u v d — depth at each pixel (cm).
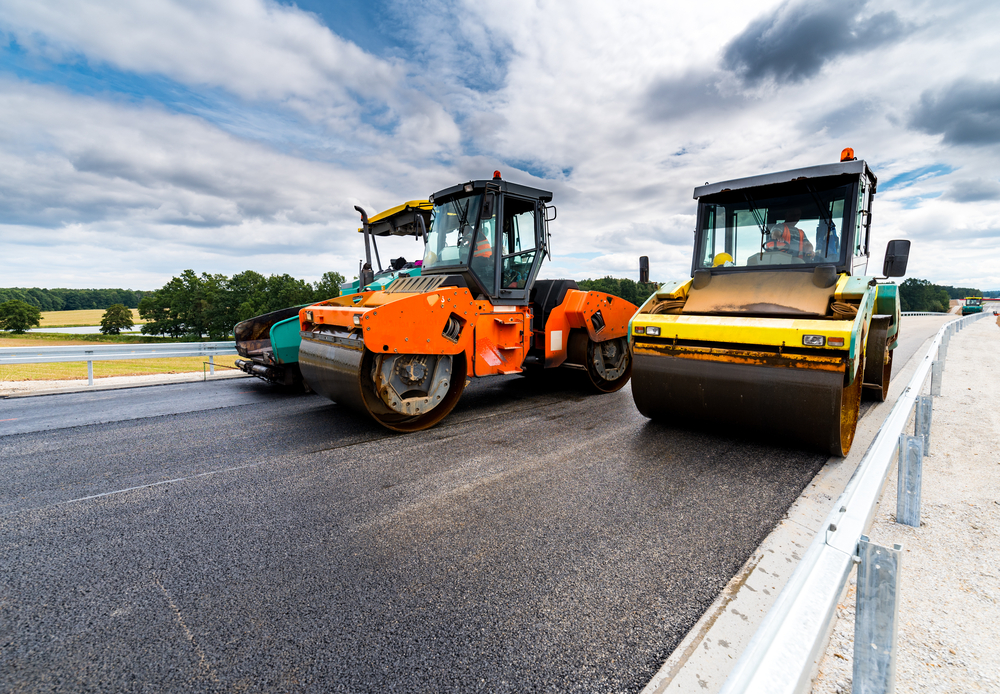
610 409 574
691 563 238
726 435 457
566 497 318
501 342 568
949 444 414
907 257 464
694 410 434
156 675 170
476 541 262
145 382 789
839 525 132
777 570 232
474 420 527
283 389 734
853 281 397
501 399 641
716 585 220
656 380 446
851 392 401
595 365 675
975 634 185
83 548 256
